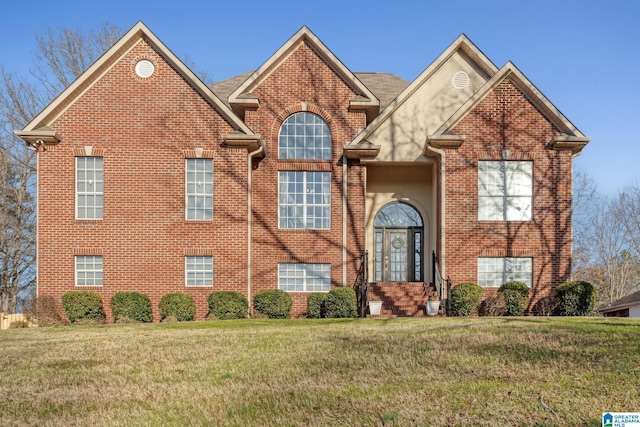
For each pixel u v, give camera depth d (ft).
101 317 69.10
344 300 69.62
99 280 71.36
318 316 70.64
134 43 73.00
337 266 74.59
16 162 134.10
